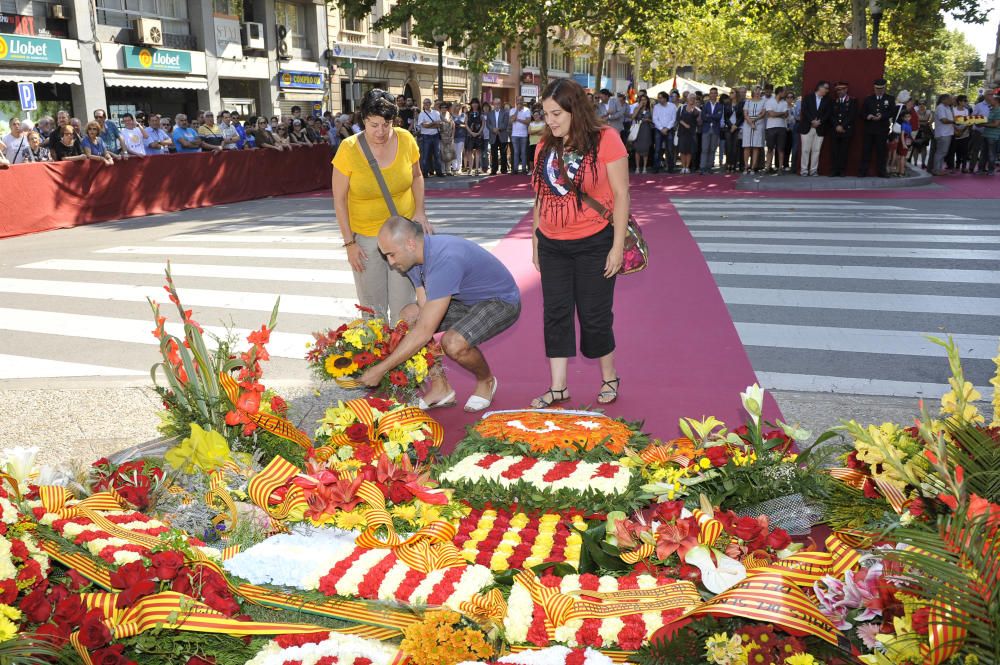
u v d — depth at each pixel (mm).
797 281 8148
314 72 32438
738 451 3291
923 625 2057
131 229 13523
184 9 26547
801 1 29172
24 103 15594
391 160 4875
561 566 2871
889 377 5531
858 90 17078
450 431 4574
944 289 7785
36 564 2506
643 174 20391
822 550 3033
